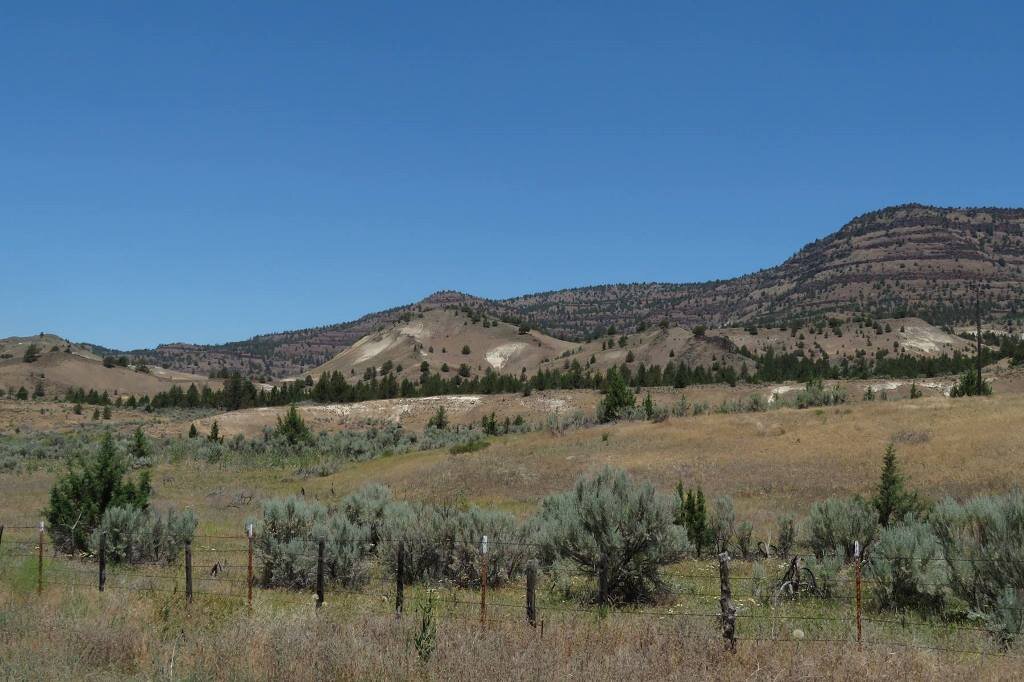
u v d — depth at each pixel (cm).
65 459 5675
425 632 830
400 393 13238
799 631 951
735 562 2002
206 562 1911
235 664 775
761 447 4409
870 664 755
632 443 4925
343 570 1590
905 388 10325
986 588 1101
